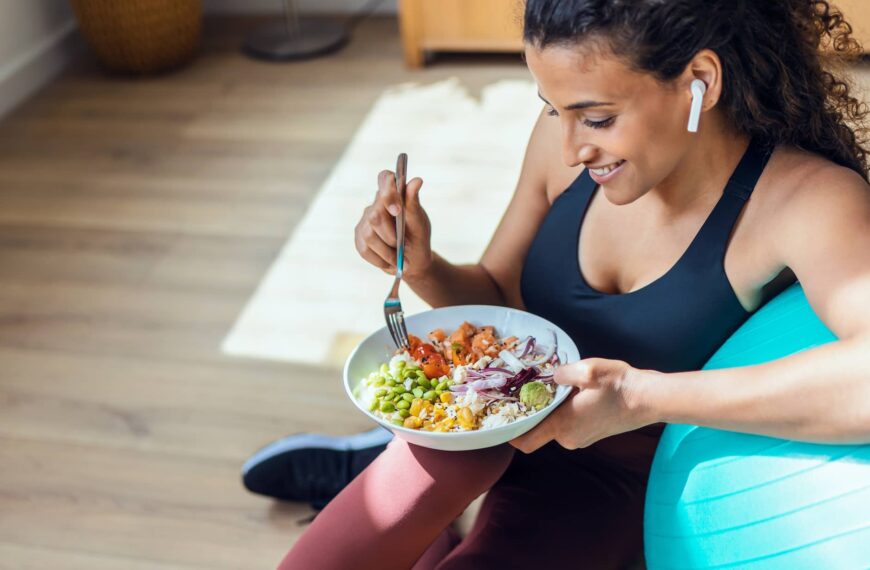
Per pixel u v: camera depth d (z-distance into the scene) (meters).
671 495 1.01
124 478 1.69
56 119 3.02
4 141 2.91
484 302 1.27
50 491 1.67
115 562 1.53
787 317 1.00
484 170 2.57
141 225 2.45
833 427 0.88
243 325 2.06
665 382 0.96
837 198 0.95
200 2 3.32
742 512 0.92
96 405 1.86
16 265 2.31
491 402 1.04
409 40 3.14
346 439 1.56
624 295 1.11
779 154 1.02
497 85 3.03
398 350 1.15
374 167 2.63
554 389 1.05
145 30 3.13
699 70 0.91
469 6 3.07
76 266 2.30
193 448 1.75
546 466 1.26
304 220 2.42
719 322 1.07
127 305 2.15
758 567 0.90
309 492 1.58
